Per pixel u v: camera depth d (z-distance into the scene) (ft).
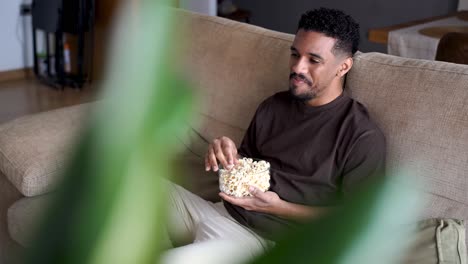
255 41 6.40
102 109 0.38
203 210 5.36
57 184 0.37
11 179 6.03
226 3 14.93
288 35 6.29
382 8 14.57
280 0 16.47
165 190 0.43
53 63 16.02
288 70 5.98
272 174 5.06
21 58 15.48
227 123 6.49
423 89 4.80
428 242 4.13
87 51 15.01
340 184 4.97
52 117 6.73
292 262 0.39
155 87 0.37
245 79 6.33
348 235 0.40
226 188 4.82
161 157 0.37
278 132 5.27
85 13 13.93
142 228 0.37
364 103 5.16
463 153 4.46
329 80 4.95
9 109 13.21
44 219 0.37
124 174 0.37
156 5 0.37
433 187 4.60
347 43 4.91
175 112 0.38
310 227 0.40
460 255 4.09
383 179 0.45
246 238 4.88
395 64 5.15
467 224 4.38
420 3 13.87
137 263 0.37
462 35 6.72
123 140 0.37
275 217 4.93
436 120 4.64
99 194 0.37
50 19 14.15
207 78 6.64
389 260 0.41
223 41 6.63
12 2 14.94
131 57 0.37
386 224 0.41
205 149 6.58
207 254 0.60
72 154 0.37
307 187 4.96
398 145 4.83
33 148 6.13
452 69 4.80
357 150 4.80
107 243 0.37
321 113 5.01
